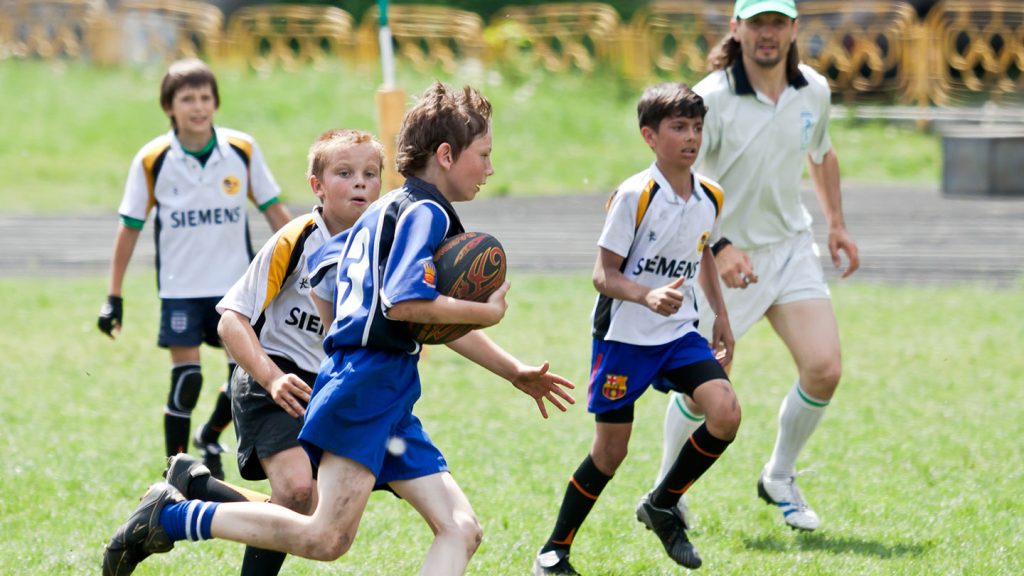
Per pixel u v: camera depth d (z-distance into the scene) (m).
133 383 32.81
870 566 19.27
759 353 37.09
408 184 15.33
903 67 92.38
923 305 42.41
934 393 31.39
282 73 96.31
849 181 75.31
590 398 19.38
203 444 24.72
